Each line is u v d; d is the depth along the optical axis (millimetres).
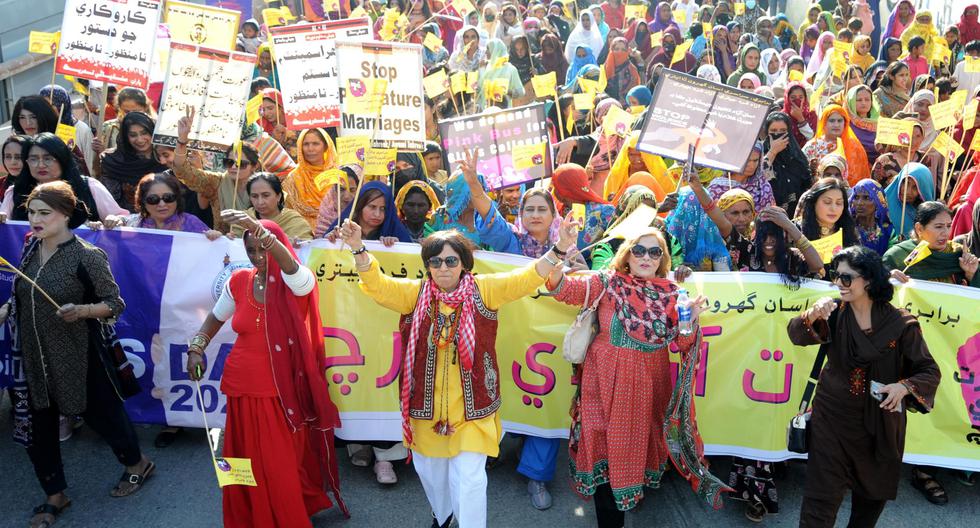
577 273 4352
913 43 10672
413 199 5309
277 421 3957
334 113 5035
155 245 4910
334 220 5496
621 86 11094
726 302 4605
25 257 4195
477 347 3875
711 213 4730
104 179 6070
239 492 3998
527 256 4918
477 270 4727
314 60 5012
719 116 5008
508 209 6281
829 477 3762
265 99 7891
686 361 4023
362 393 4738
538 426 4629
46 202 4035
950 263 4703
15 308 4156
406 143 4863
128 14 5641
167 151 5883
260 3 13625
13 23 11242
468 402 3857
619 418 3980
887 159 7066
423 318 3879
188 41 5688
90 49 5637
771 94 9172
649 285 4047
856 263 3611
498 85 9398
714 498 4090
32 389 4129
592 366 4105
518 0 14547
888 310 3674
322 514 4391
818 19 13859
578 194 5316
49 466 4227
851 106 8031
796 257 4531
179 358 4914
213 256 4906
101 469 4730
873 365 3652
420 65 4852
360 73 4793
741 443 4535
